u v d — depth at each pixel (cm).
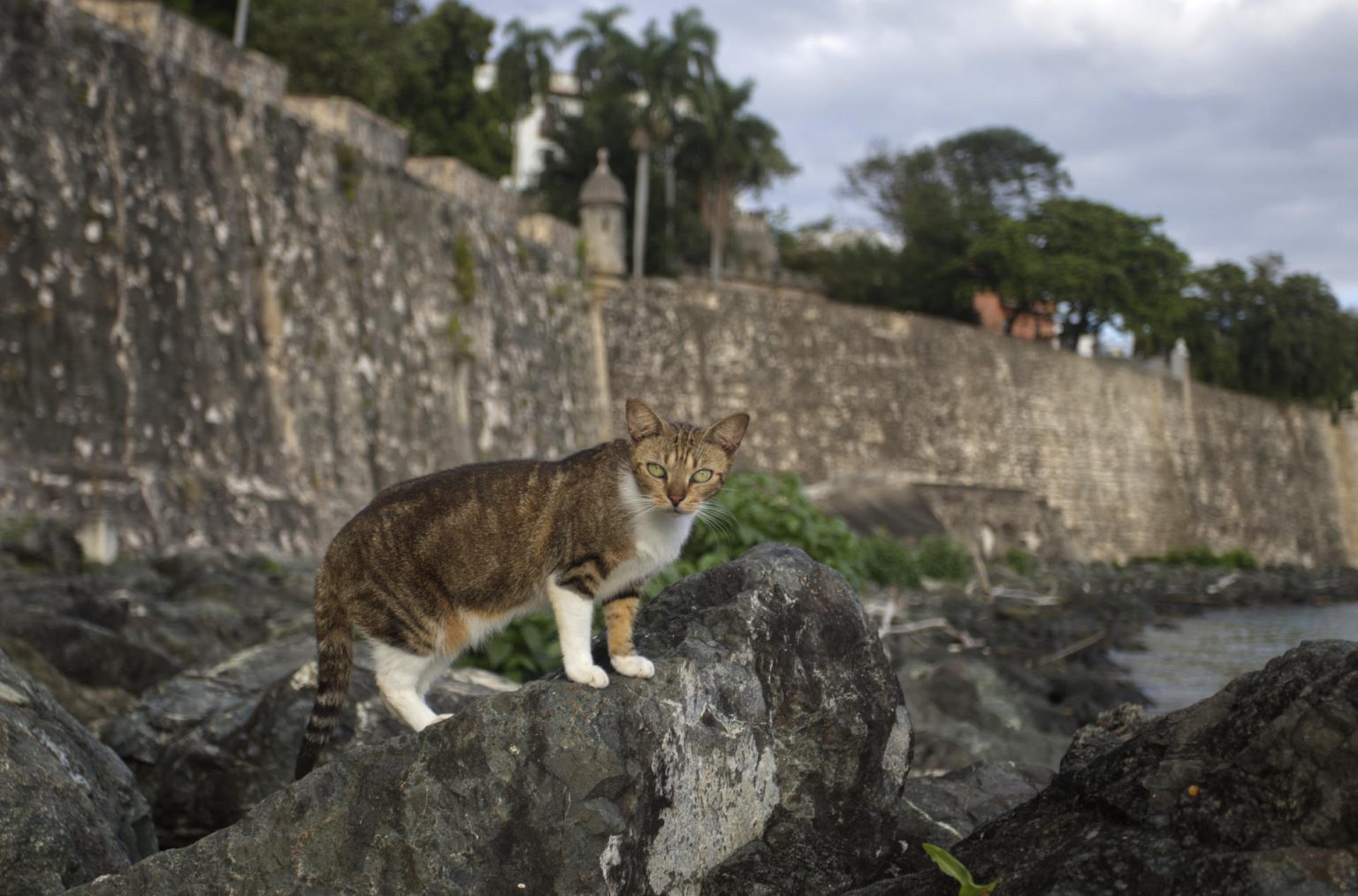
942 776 607
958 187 6353
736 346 4275
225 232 2200
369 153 2756
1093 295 5634
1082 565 4697
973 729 1168
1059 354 5259
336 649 461
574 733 365
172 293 2047
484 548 450
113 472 1839
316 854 365
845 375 4488
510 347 3338
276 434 2247
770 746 423
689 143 5228
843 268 5994
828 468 4338
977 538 3481
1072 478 5184
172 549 1842
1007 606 2717
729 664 416
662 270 5103
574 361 3797
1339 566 6675
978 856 377
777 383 4325
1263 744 323
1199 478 5903
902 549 3198
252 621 1317
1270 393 7119
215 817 638
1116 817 354
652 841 372
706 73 4906
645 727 373
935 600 2745
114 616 1167
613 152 5256
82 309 1867
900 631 2147
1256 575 4847
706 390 4181
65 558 1534
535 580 448
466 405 3028
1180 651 2398
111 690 905
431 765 368
